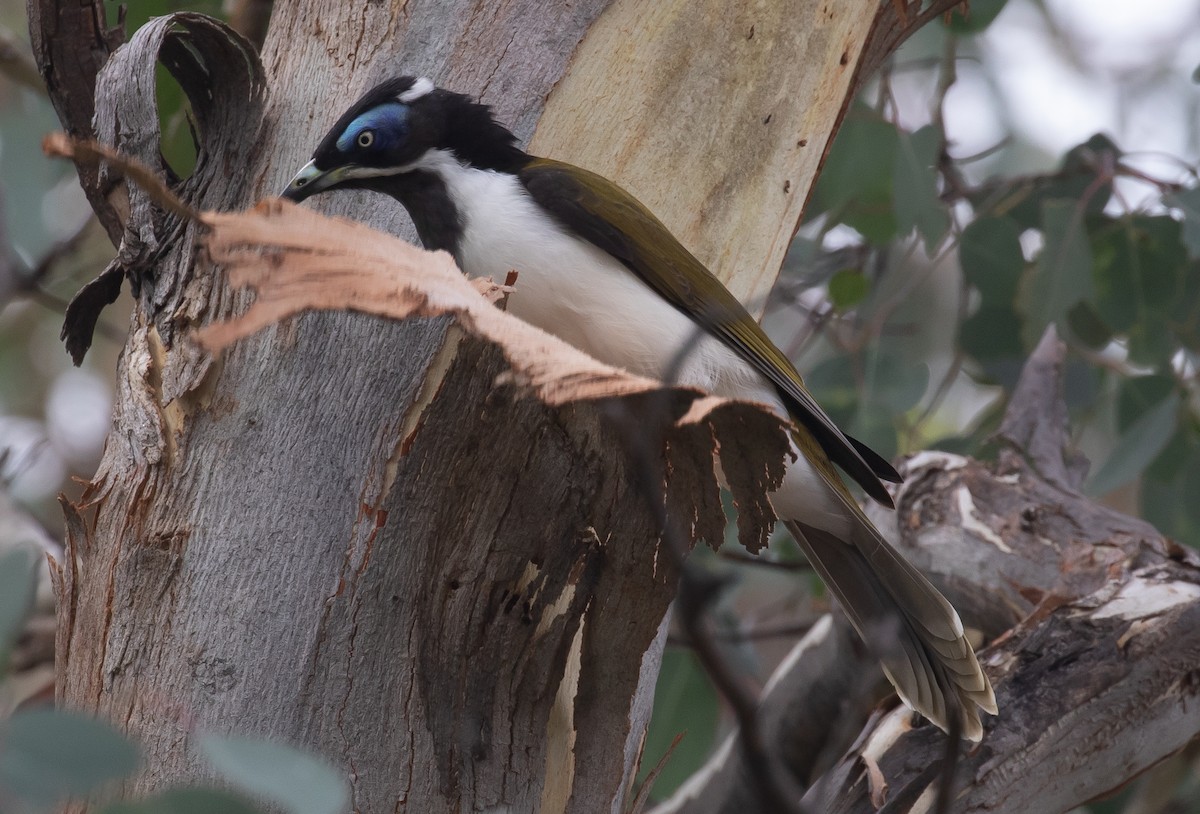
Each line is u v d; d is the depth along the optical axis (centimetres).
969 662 769
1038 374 1027
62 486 1440
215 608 629
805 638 1091
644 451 464
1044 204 1116
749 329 816
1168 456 1173
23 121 1231
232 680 618
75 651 649
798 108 850
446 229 799
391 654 626
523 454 603
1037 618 816
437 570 628
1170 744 776
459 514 623
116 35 791
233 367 665
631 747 712
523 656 630
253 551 638
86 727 404
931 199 1109
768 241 843
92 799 591
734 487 537
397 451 650
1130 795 995
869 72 959
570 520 609
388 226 798
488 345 591
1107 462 1102
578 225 795
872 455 845
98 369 1598
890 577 816
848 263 1362
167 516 647
